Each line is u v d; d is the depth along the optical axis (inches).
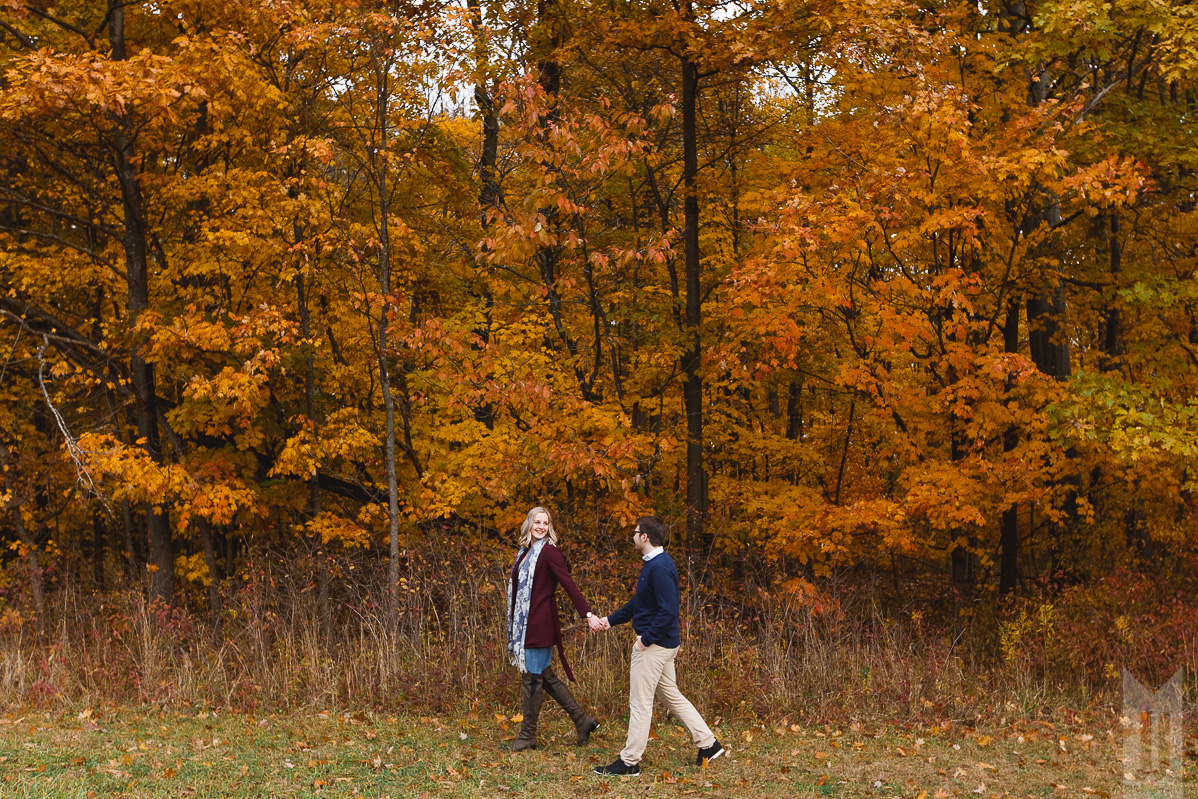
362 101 390.6
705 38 409.1
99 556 618.2
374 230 405.7
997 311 420.2
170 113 375.2
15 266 449.1
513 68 475.2
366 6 370.9
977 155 364.8
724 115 501.4
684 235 467.5
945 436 425.1
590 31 433.4
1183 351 434.3
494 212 362.9
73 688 323.3
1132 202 345.7
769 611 354.9
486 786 210.1
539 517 248.1
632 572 382.6
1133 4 367.9
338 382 454.3
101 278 469.4
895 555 471.8
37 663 338.6
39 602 424.2
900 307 394.6
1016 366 358.0
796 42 409.1
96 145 441.1
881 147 385.1
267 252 406.3
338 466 484.7
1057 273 418.0
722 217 544.7
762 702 291.0
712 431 509.4
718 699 291.6
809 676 308.0
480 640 319.9
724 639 337.7
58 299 503.5
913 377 461.7
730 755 240.8
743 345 435.8
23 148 426.3
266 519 467.5
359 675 309.7
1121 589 398.0
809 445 482.6
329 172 453.7
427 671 306.7
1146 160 397.7
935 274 406.3
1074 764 242.5
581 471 397.7
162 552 456.4
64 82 344.8
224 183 421.7
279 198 406.0
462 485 401.4
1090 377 380.2
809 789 212.8
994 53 398.3
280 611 377.4
